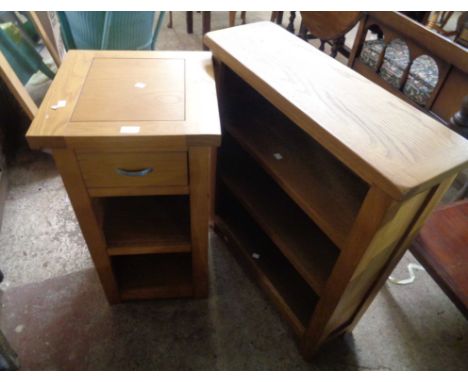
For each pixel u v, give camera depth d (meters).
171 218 1.05
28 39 1.73
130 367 1.04
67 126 0.71
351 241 0.70
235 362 1.07
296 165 0.93
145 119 0.74
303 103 0.71
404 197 0.55
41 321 1.12
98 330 1.11
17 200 1.50
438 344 1.14
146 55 0.96
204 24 2.39
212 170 1.19
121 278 1.17
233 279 1.27
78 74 0.87
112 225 1.02
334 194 0.85
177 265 1.21
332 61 0.86
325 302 0.86
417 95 1.39
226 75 1.02
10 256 1.29
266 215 1.08
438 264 0.86
